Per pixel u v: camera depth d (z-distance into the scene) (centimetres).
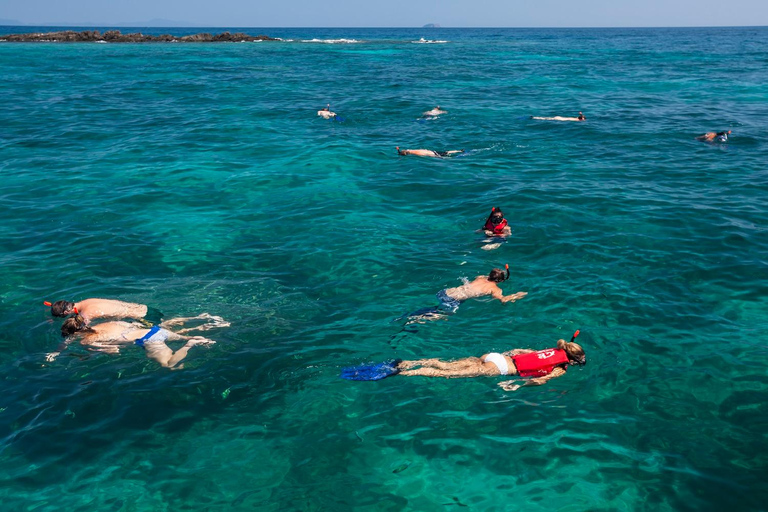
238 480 538
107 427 602
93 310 813
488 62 5475
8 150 1778
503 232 1130
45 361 709
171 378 680
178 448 577
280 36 15638
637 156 1767
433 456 569
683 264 992
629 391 666
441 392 664
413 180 1506
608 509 505
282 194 1392
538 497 518
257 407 637
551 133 2111
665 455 568
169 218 1226
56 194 1369
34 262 996
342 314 838
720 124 2256
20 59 5019
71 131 2072
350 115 2450
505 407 640
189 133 2061
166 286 914
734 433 597
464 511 504
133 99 2867
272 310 844
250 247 1079
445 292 893
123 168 1602
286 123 2264
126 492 521
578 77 4056
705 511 501
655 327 797
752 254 1028
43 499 511
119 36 8356
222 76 3959
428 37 13850
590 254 1038
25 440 580
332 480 539
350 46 8400
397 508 507
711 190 1415
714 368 704
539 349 748
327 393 662
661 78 3956
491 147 1892
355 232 1149
